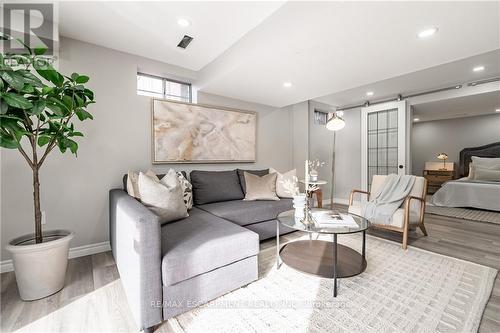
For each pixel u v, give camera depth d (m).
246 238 1.59
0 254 1.85
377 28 1.55
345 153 5.02
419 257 2.15
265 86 2.81
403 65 2.18
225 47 2.33
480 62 2.73
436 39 1.71
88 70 2.20
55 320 1.31
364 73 2.38
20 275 1.44
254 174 3.21
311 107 4.53
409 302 1.47
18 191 1.91
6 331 1.23
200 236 1.55
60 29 1.99
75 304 1.45
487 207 3.93
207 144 3.04
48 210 2.03
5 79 1.22
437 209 4.09
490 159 4.87
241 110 3.40
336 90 2.96
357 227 1.73
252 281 1.66
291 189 2.21
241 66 2.21
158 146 2.62
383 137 4.39
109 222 2.31
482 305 1.43
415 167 6.46
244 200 2.87
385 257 2.15
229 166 3.36
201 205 2.63
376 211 2.62
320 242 2.26
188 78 2.91
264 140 3.78
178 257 1.28
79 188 2.17
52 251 1.53
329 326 1.27
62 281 1.61
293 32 1.66
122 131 2.39
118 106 2.37
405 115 4.11
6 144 1.33
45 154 1.57
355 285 1.68
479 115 5.41
